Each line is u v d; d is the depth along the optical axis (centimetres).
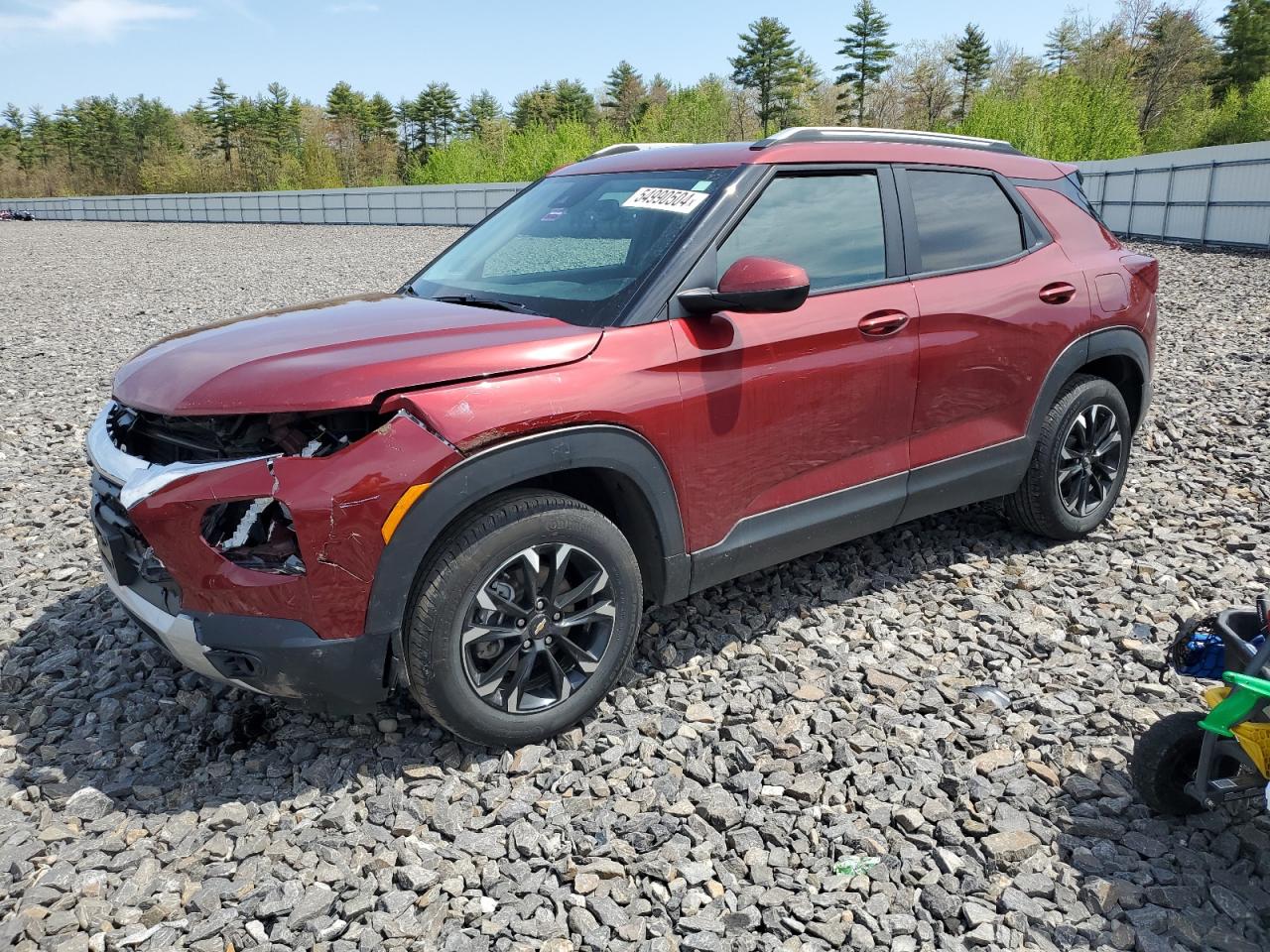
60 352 1023
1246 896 237
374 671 262
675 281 301
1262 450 577
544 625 284
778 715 313
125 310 1373
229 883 243
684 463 302
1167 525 468
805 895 237
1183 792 257
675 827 263
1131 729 305
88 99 12012
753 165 329
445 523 257
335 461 246
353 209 4062
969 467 387
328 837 259
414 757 293
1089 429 431
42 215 5819
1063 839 257
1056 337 397
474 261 368
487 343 273
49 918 231
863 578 409
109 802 272
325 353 266
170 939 226
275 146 10538
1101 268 420
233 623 251
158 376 277
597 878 244
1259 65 7769
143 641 368
